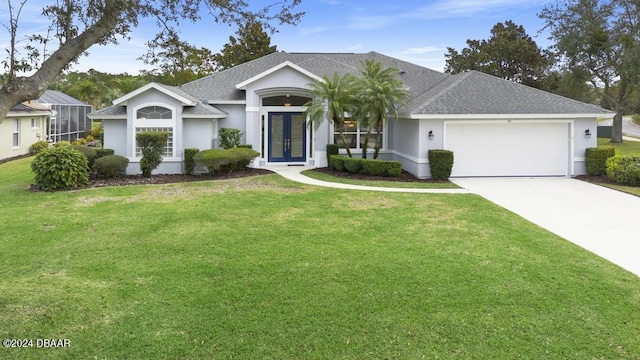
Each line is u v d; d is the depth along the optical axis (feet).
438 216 38.88
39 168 51.83
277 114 76.38
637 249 29.99
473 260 27.20
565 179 60.64
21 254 28.37
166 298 21.66
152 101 65.00
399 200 45.96
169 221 36.91
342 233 33.37
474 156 62.34
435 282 23.66
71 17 19.22
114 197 47.73
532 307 20.75
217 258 27.58
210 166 62.13
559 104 63.10
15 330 18.19
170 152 66.18
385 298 21.70
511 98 64.23
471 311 20.34
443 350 17.21
